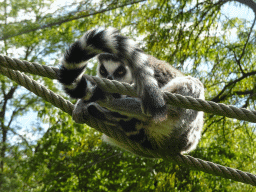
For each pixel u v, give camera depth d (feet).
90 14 43.16
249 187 39.99
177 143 18.26
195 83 18.28
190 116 17.98
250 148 42.63
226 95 42.42
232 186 42.78
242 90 43.57
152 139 18.40
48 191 46.16
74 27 50.39
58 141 51.31
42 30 49.21
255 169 41.73
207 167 17.20
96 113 17.26
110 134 16.90
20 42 53.06
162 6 44.55
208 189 42.63
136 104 16.79
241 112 14.47
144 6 46.34
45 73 14.48
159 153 18.24
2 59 14.33
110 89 14.51
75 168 45.01
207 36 43.98
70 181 46.91
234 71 43.45
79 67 13.98
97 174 45.88
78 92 14.69
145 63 13.35
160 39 42.98
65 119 53.16
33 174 52.16
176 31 44.55
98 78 14.65
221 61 43.80
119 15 46.03
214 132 44.06
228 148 43.75
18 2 45.73
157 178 40.88
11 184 45.78
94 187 45.37
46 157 50.72
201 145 44.93
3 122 56.75
